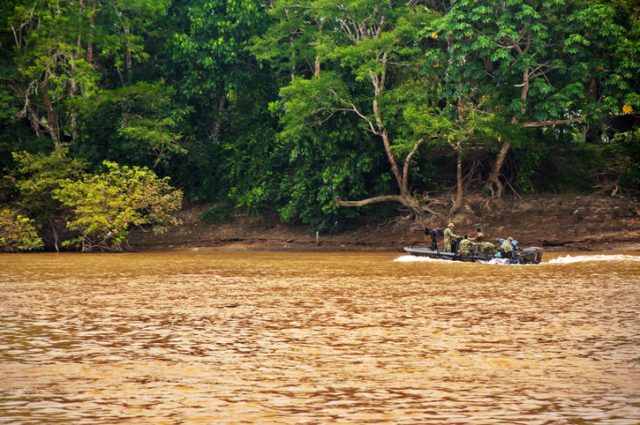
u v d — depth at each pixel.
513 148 60.62
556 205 58.59
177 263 44.00
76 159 60.94
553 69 56.19
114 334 18.52
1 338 18.00
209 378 13.85
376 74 56.50
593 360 15.27
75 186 56.25
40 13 58.97
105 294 27.27
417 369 14.52
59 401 12.30
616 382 13.46
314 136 58.06
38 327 19.67
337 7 58.47
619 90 55.09
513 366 14.74
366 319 20.81
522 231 56.47
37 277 34.59
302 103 55.41
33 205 57.34
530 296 25.94
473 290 28.03
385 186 61.12
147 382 13.57
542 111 55.09
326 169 58.94
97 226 56.03
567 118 58.81
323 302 24.66
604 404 12.02
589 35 54.91
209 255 52.41
